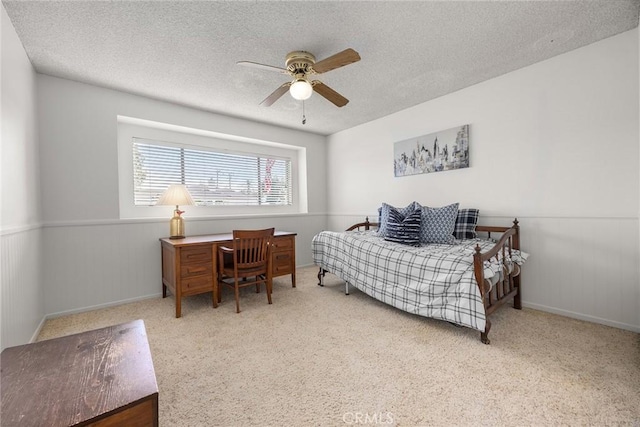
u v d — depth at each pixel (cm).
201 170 366
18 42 192
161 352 182
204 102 314
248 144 410
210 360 172
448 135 303
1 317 157
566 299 232
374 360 169
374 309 257
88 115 266
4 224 164
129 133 313
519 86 252
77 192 260
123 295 285
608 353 172
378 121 382
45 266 244
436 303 205
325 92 229
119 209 286
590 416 121
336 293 307
